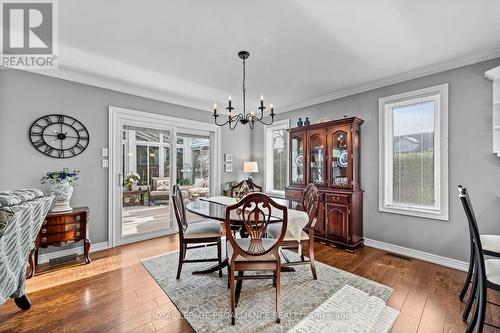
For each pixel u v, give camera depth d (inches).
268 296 77.9
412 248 112.7
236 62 102.0
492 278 56.2
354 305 72.8
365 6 66.1
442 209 102.7
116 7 66.7
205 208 100.5
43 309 71.4
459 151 98.6
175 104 156.9
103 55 96.1
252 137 204.5
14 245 58.2
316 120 155.9
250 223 68.9
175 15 70.4
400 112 118.9
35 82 106.6
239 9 67.5
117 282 88.0
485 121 92.4
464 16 70.0
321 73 113.1
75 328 63.1
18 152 102.7
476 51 90.8
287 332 60.9
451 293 79.7
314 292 80.2
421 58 97.0
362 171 131.1
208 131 178.7
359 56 95.7
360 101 132.6
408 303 74.0
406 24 74.3
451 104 100.7
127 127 137.3
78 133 117.8
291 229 87.9
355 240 123.0
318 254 116.3
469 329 58.9
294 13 69.2
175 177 158.2
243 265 67.2
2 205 52.7
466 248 96.9
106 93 127.2
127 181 137.2
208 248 124.9
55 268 100.3
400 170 118.5
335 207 127.0
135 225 140.3
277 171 186.5
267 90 137.8
